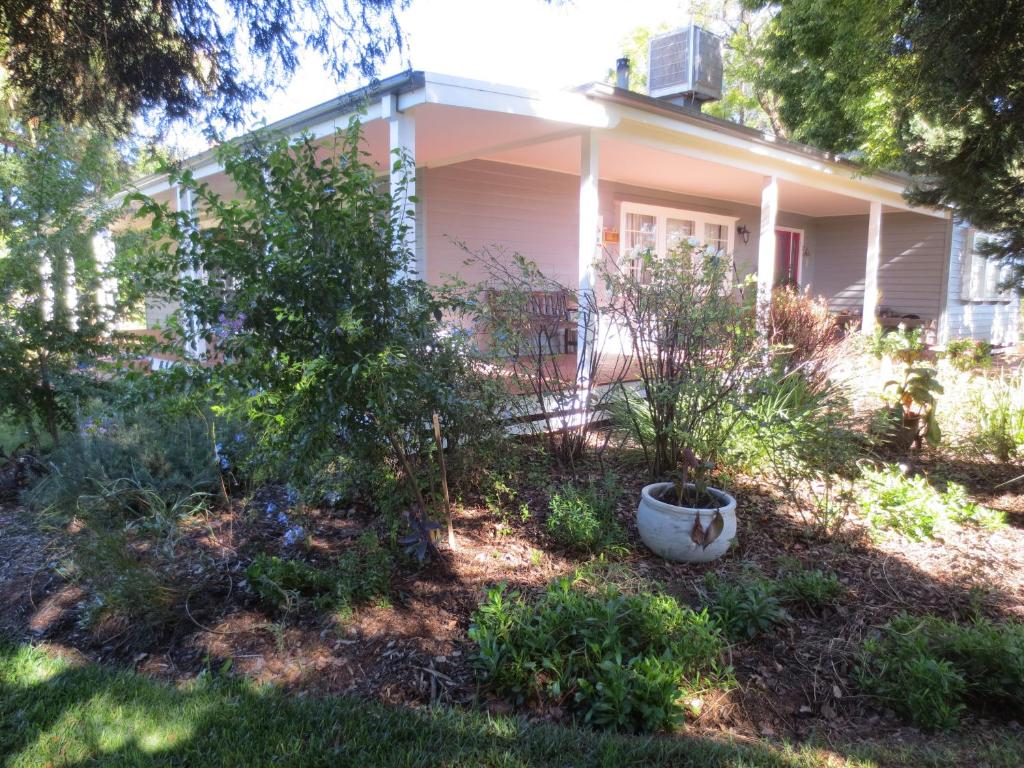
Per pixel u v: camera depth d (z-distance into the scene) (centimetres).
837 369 696
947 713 260
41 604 346
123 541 341
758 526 441
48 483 471
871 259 1163
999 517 449
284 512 435
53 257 523
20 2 412
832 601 344
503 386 464
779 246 1442
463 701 270
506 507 451
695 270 482
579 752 239
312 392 302
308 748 239
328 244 307
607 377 710
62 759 237
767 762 235
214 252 306
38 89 462
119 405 344
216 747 241
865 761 238
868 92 986
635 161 869
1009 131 562
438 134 682
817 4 1030
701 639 285
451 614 326
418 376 330
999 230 678
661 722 255
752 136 791
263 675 285
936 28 504
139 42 449
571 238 1020
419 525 359
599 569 365
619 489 461
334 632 310
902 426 602
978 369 978
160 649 306
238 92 507
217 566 368
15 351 511
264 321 304
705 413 463
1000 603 345
